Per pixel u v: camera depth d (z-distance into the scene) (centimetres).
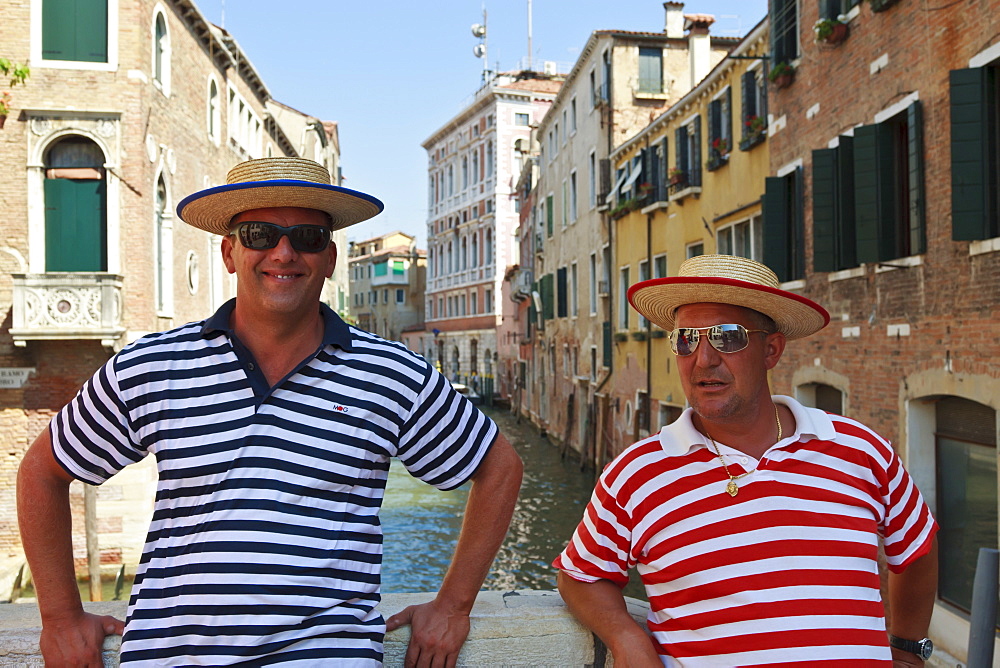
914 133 740
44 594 195
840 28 884
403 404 193
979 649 211
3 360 1231
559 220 2714
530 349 3381
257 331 195
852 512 193
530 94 4581
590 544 209
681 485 196
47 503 192
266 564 176
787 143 1066
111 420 187
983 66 647
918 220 737
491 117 4628
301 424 184
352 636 182
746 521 190
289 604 176
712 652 187
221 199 196
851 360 883
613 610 202
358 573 187
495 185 4562
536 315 3166
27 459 193
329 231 203
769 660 182
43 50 1253
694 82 1848
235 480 180
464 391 4291
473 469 201
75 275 1208
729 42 2127
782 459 194
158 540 184
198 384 186
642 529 199
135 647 179
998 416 629
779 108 1090
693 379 207
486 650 222
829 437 198
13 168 1242
